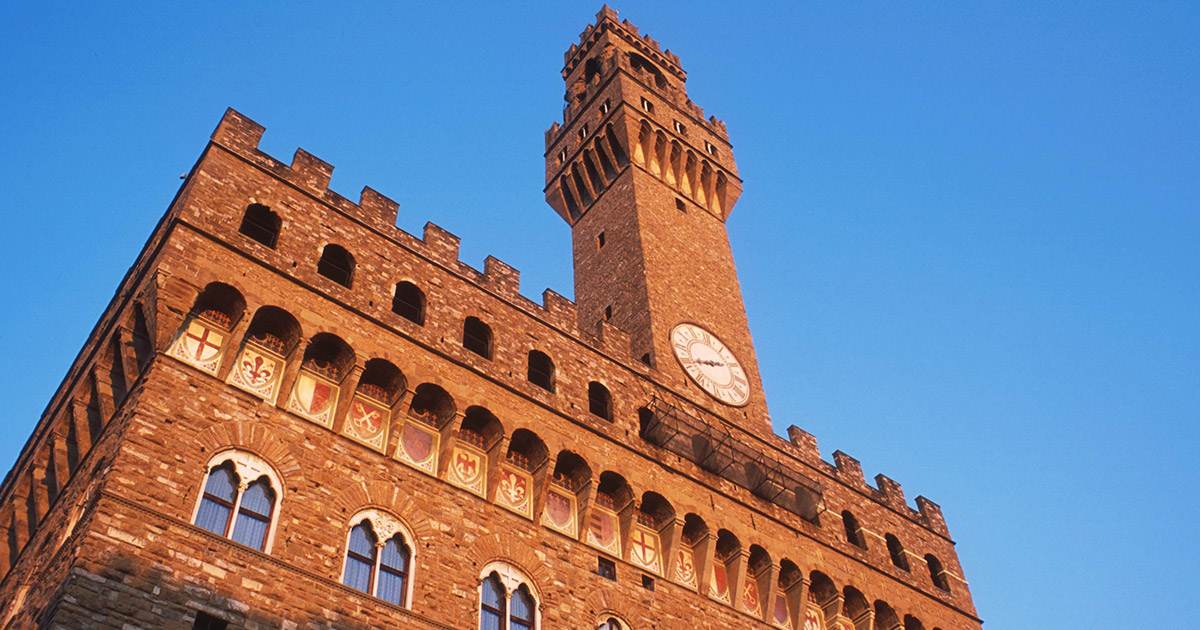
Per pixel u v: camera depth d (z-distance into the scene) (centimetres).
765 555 4959
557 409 4625
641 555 4538
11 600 3697
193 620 3112
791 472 5300
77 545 3062
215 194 4178
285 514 3553
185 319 3819
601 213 7050
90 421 3934
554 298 5184
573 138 7744
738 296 6644
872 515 5791
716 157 7694
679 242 6675
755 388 5988
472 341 4716
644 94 7675
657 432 4997
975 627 5681
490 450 4325
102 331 4400
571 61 8794
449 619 3681
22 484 4359
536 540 4184
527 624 3925
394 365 4175
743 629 4628
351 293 4300
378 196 4825
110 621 2961
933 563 5944
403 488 3931
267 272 4072
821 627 5069
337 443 3878
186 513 3331
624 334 5434
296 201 4456
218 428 3600
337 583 3491
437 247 4862
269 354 3962
